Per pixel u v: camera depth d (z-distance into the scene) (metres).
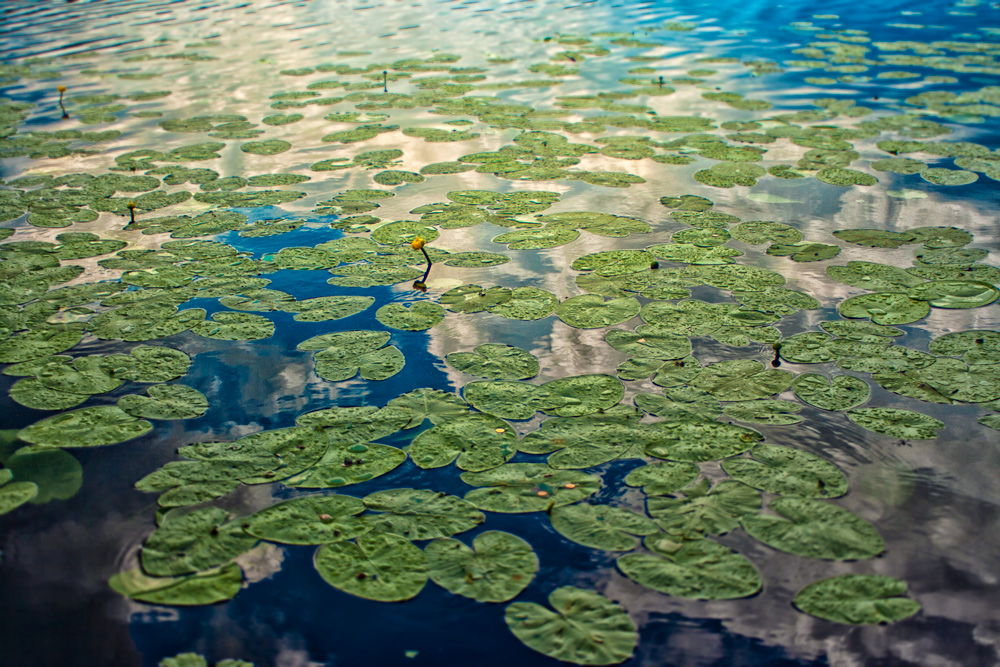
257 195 7.38
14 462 3.77
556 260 5.91
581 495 3.40
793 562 3.07
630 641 2.75
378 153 8.59
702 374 4.33
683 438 3.76
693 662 2.67
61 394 4.27
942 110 9.65
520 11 17.55
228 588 3.03
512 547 3.13
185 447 3.84
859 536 3.17
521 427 3.90
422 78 12.07
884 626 2.80
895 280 5.41
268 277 5.70
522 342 4.75
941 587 2.97
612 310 5.08
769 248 6.02
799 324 4.89
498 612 2.88
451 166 8.13
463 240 6.28
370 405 4.17
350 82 11.91
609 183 7.55
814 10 16.38
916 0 16.59
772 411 3.99
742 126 9.27
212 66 13.17
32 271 5.81
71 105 10.84
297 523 3.27
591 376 4.32
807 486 3.44
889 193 7.12
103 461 3.78
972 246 5.93
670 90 10.97
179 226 6.68
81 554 3.23
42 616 2.96
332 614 2.90
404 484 3.51
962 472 3.58
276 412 4.14
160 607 2.97
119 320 5.09
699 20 15.95
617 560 3.07
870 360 4.45
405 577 3.00
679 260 5.83
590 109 10.17
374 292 5.46
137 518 3.41
